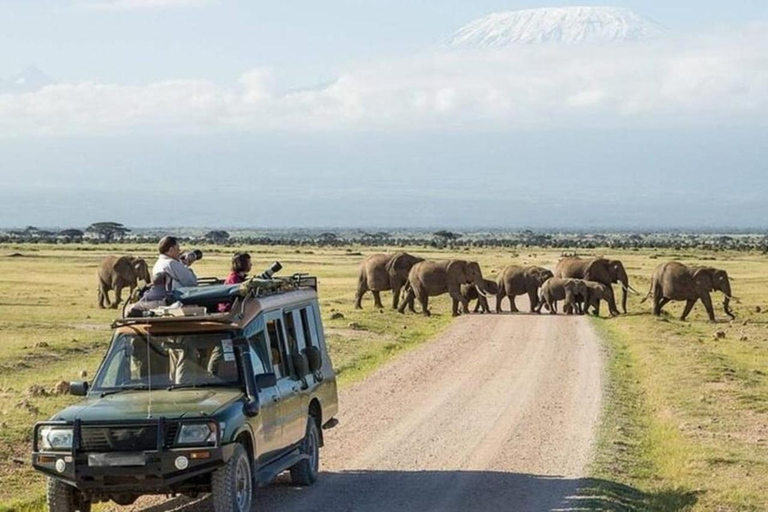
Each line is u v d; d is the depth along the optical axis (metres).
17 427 20.97
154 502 16.12
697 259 133.00
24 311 52.62
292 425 16.36
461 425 22.66
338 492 16.62
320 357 17.50
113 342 15.43
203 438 13.55
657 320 50.94
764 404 25.81
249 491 14.47
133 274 58.19
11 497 15.91
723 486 17.23
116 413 13.70
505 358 35.47
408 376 30.77
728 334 45.28
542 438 21.17
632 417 24.03
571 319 53.03
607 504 15.62
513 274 60.28
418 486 17.03
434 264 56.50
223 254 136.25
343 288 74.25
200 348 15.20
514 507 15.52
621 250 182.00
